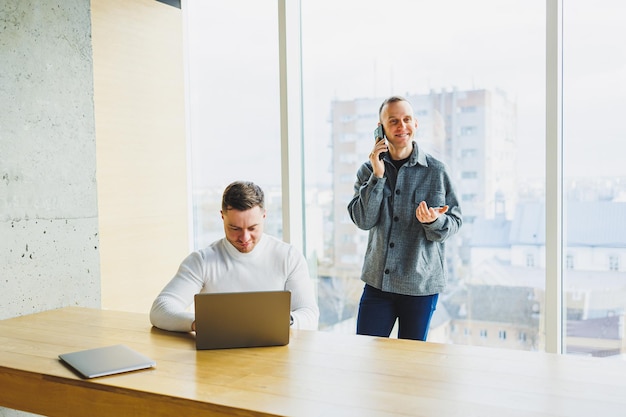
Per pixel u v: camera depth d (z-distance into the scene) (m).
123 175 3.59
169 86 3.92
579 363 1.82
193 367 1.83
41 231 2.95
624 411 1.44
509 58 3.13
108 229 3.49
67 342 2.19
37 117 2.92
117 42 3.53
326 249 3.77
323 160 3.74
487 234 3.25
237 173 4.07
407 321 2.86
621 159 2.89
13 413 2.86
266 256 2.48
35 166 2.92
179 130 4.01
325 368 1.80
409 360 1.87
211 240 4.26
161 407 1.61
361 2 3.55
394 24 3.45
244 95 3.99
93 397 1.73
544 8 3.02
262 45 3.90
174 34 3.96
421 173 2.86
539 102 3.06
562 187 3.04
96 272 3.28
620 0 2.85
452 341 3.39
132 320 2.52
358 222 2.95
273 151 3.90
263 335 2.04
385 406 1.49
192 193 4.29
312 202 3.80
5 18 2.76
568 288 3.06
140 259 3.71
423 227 2.78
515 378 1.69
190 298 2.41
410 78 3.42
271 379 1.71
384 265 2.88
